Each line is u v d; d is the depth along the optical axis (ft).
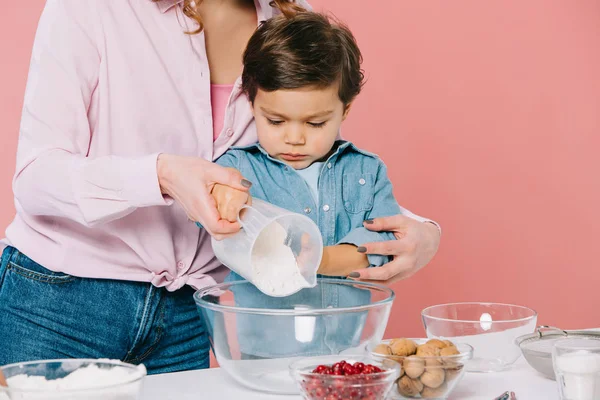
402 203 10.32
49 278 4.91
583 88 10.43
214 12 5.32
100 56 4.89
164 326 5.22
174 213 5.11
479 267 10.43
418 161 10.32
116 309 5.03
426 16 10.21
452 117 10.32
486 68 10.33
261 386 4.00
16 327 4.94
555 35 10.36
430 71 10.27
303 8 5.78
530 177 10.45
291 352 3.95
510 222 10.45
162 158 4.35
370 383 3.48
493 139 10.38
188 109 5.17
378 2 10.24
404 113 10.33
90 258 4.91
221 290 4.44
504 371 4.40
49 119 4.65
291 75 4.93
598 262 10.62
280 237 4.28
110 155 4.75
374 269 4.91
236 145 5.51
